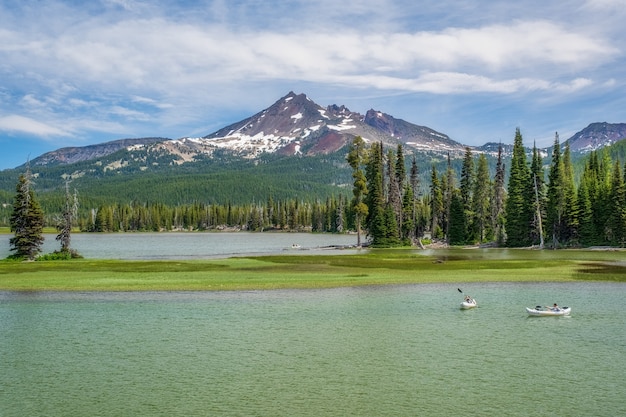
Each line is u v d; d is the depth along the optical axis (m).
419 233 166.62
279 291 58.84
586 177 142.00
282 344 37.25
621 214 118.19
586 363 32.91
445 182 157.00
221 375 31.08
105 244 184.50
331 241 198.25
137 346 36.97
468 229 149.12
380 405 26.56
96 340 38.59
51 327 42.44
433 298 54.38
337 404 26.75
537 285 62.84
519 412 25.64
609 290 59.31
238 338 38.91
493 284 63.56
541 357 34.09
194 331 40.97
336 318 45.19
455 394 27.98
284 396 27.83
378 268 79.25
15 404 27.09
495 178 150.62
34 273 73.50
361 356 34.41
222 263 88.75
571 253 110.31
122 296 55.97
